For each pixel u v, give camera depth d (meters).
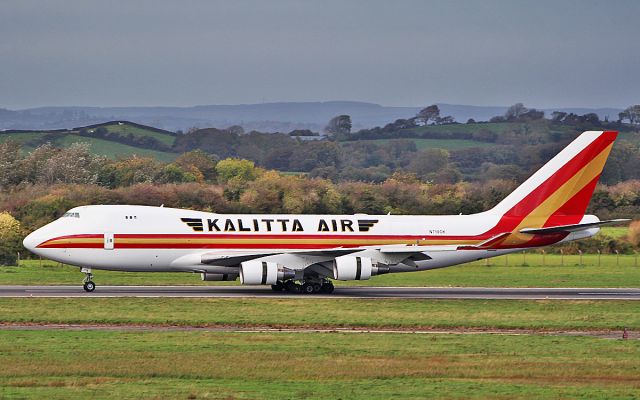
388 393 125.38
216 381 132.25
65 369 138.12
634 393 127.19
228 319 194.25
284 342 165.88
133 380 132.12
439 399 122.19
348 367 142.75
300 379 134.12
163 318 194.12
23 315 194.75
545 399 123.12
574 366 146.25
